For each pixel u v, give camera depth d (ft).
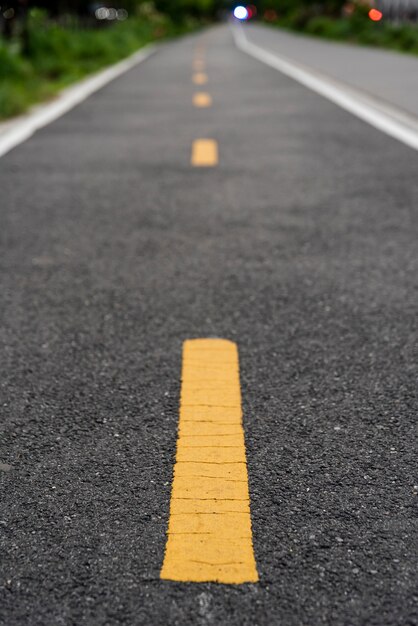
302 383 10.47
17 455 8.77
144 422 9.46
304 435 9.12
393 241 17.21
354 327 12.42
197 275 15.06
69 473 8.39
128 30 146.72
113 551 7.11
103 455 8.73
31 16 75.46
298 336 12.09
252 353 11.46
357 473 8.35
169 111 43.32
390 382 10.50
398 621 6.28
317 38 173.27
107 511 7.71
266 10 424.05
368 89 51.37
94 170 26.27
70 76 65.82
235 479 8.22
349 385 10.41
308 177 24.72
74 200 21.67
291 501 7.84
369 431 9.21
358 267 15.43
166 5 252.21
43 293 14.12
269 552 7.07
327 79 62.08
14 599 6.55
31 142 32.53
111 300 13.74
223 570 6.83
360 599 6.50
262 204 21.01
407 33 115.75
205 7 357.41
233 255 16.34
